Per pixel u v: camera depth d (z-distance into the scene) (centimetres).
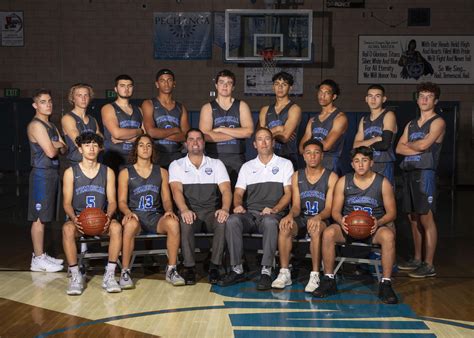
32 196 485
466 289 441
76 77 1055
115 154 504
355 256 485
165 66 1049
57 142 493
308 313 382
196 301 405
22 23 1049
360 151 433
